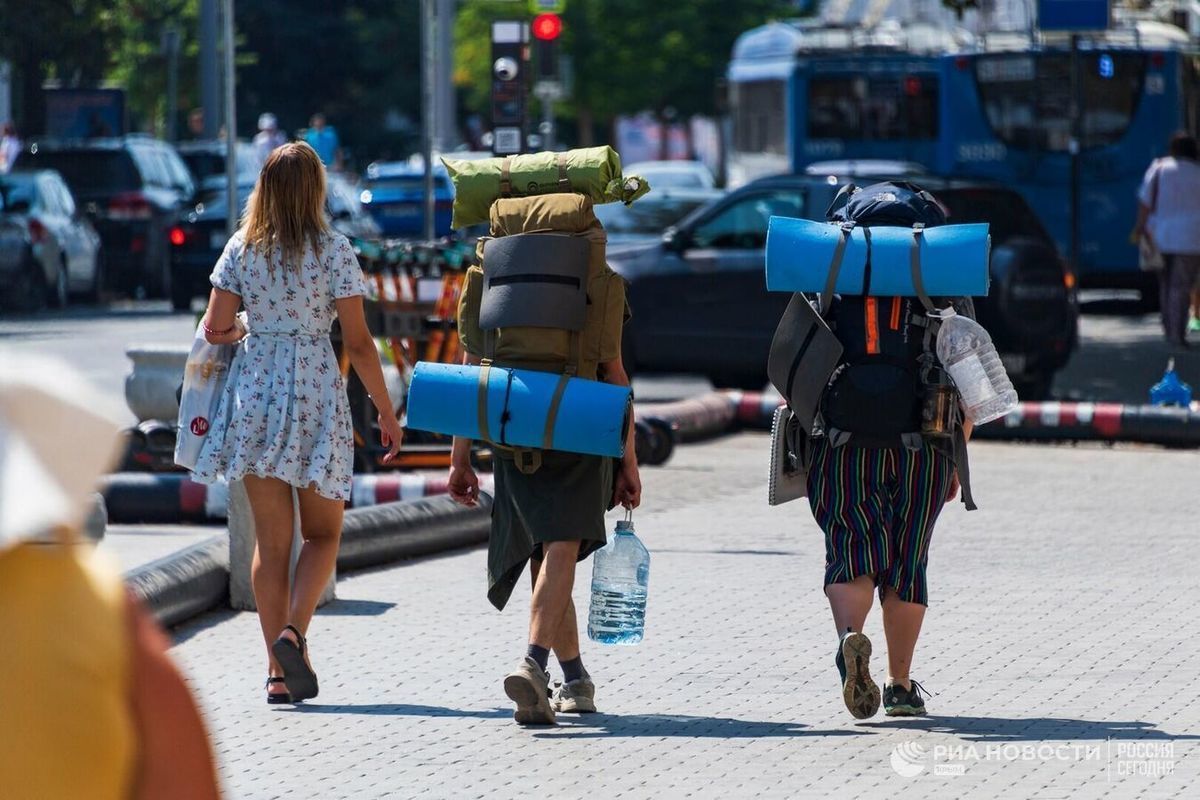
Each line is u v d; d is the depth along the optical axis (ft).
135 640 19.63
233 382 61.77
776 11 522.47
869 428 56.65
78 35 368.07
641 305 159.12
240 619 76.38
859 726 58.39
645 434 121.19
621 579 61.26
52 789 18.99
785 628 73.82
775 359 57.41
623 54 504.84
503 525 59.67
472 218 60.44
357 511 88.43
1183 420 132.57
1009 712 59.88
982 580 83.25
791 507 106.63
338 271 61.31
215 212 259.80
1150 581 82.94
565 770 53.47
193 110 520.42
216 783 20.13
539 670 58.44
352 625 74.95
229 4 240.53
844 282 56.54
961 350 55.98
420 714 60.59
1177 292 201.36
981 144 250.57
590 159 59.26
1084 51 246.68
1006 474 119.55
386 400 62.39
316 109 643.86
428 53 251.80
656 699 62.59
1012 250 150.92
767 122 290.35
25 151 297.53
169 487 100.37
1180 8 300.40
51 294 263.49
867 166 173.47
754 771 53.06
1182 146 198.18
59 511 18.58
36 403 18.63
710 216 159.63
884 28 274.77
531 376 57.62
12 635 19.01
